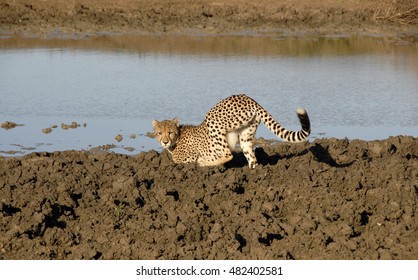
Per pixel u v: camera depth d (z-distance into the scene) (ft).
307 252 41.22
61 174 52.70
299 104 82.89
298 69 100.73
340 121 76.74
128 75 96.07
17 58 105.60
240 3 139.23
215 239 42.19
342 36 124.36
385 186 49.83
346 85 91.91
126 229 43.73
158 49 113.39
